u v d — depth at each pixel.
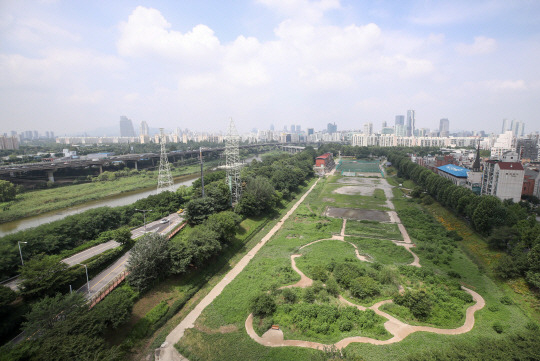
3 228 104.00
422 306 51.84
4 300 44.22
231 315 54.91
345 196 152.62
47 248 66.75
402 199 145.25
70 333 39.66
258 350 45.53
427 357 38.59
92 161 188.38
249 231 99.62
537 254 60.31
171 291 61.69
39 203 131.88
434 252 80.94
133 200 147.25
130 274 58.84
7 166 161.25
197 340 48.69
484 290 62.00
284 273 69.50
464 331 48.31
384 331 47.94
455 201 107.81
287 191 143.62
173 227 90.56
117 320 45.50
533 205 117.19
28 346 37.31
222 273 73.56
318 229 101.94
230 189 109.88
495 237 76.56
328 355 40.69
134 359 45.28
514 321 50.56
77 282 57.38
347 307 54.53
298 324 50.22
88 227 79.94
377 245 86.12
